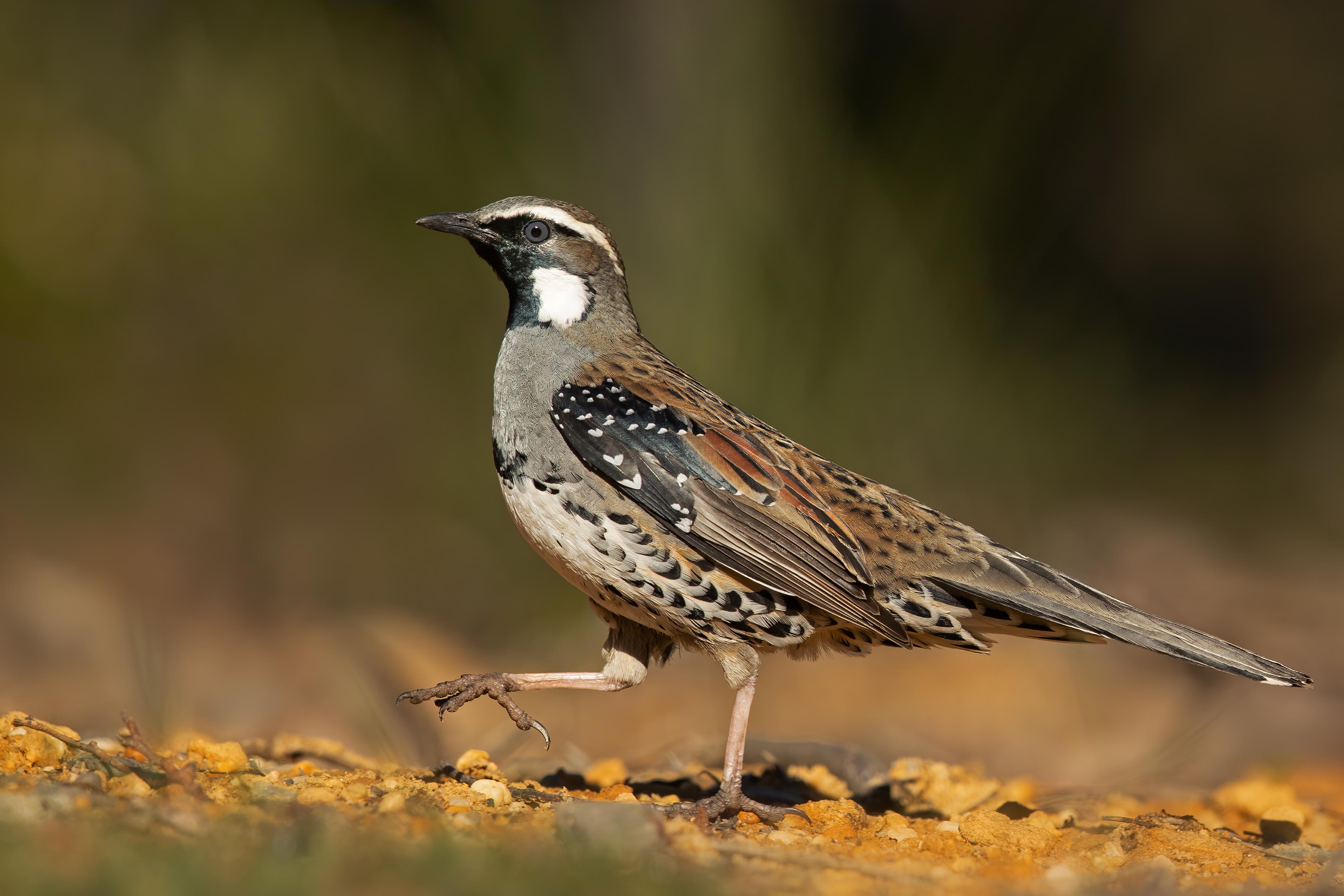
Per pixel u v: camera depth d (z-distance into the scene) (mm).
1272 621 15180
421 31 16641
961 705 12727
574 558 7598
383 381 16531
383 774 7340
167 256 16672
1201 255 23797
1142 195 23000
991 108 17281
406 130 16438
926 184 16672
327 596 15625
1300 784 9953
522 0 16219
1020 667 13617
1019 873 6043
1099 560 17078
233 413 16359
